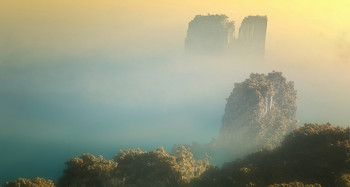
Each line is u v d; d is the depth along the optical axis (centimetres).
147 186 8625
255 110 13662
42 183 7906
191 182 8769
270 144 12506
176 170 8869
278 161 9094
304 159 8775
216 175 9306
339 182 6725
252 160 9712
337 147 8388
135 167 9112
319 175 7950
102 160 9444
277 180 7994
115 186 8488
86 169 8788
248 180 8156
